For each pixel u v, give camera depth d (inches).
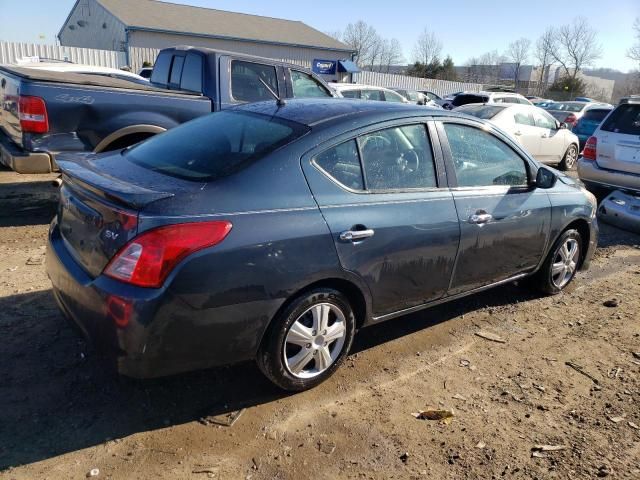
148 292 99.2
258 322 111.7
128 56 1016.9
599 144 304.8
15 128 225.1
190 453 105.6
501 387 134.6
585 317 179.2
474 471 104.7
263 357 117.3
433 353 150.2
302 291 118.8
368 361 143.6
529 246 172.2
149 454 104.6
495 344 157.5
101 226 106.8
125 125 234.1
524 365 146.2
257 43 1289.4
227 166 116.3
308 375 125.5
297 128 126.3
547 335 164.7
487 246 156.3
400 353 149.0
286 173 117.5
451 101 762.8
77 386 123.2
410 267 136.9
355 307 133.0
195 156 125.1
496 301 188.7
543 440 114.9
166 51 303.6
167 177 117.0
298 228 114.2
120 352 102.1
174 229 100.3
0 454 101.3
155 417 115.2
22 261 193.9
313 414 119.6
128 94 234.5
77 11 1393.9
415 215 135.7
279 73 294.0
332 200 121.8
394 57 2432.3
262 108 144.0
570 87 2098.9
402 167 138.3
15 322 148.7
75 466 100.2
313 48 1379.2
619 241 275.7
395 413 121.5
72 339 141.7
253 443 109.3
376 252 127.6
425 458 107.7
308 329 121.8
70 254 118.6
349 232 121.6
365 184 129.8
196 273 101.7
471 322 171.2
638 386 137.9
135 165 128.2
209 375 131.3
